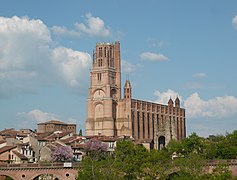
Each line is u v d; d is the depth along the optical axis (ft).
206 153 612.29
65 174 513.45
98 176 458.09
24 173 504.43
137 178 485.56
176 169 478.18
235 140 634.02
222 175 433.48
